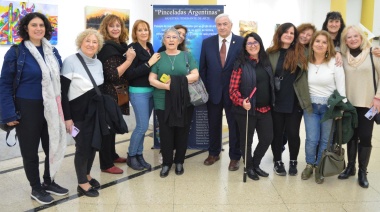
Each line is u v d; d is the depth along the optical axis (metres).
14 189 3.04
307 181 3.23
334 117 2.91
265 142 3.20
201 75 3.62
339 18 3.41
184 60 3.21
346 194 2.94
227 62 3.43
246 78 3.03
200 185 3.14
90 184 3.08
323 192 2.98
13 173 3.45
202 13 3.96
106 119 2.74
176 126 3.18
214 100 3.52
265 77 3.05
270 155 4.06
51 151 2.62
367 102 2.95
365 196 2.90
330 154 3.00
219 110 3.61
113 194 2.94
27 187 3.09
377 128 5.75
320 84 3.03
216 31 3.99
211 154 3.79
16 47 2.45
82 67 2.69
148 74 3.28
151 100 3.42
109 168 3.46
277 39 3.15
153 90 3.38
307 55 3.12
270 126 3.18
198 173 3.46
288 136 3.32
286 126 3.30
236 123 3.46
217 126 3.69
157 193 2.97
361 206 2.72
